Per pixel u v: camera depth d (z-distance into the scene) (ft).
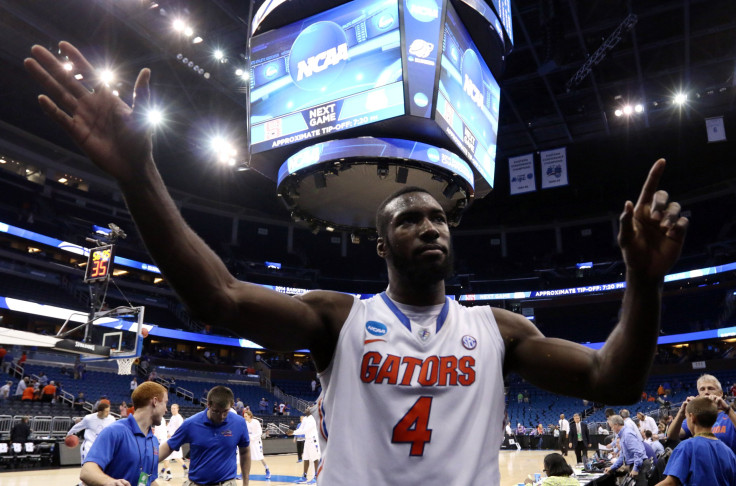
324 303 4.61
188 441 14.03
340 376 4.31
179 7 71.77
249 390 100.17
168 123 100.17
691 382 97.35
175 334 105.60
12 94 91.09
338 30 25.71
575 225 134.51
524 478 35.63
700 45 85.71
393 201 4.76
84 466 10.02
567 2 78.18
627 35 83.51
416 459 3.97
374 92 24.20
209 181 120.78
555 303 124.06
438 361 4.31
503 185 128.77
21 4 70.90
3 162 104.47
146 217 3.69
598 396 4.25
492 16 27.76
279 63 26.96
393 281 4.75
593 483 26.89
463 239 141.90
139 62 82.12
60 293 100.12
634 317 3.80
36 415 51.62
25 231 95.76
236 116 100.53
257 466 50.60
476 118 28.35
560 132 108.78
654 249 3.68
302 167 25.54
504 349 4.66
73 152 104.58
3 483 33.42
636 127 106.73
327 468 4.06
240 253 131.03
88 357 28.63
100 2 69.72
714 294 117.70
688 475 10.69
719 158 114.93
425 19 24.47
